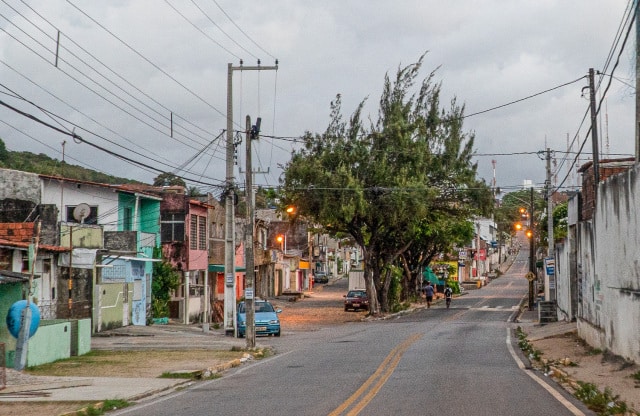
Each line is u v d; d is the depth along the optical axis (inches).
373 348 1088.2
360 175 1934.1
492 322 1792.6
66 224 1277.1
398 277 2608.3
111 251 1364.4
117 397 619.8
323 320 2014.0
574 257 1445.6
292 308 2486.5
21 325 816.9
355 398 578.2
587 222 1055.6
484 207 2066.9
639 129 786.2
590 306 1015.6
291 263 3412.9
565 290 1546.5
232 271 1453.0
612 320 844.0
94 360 937.5
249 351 1075.3
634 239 735.7
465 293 3649.1
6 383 713.6
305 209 1914.4
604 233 898.7
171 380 749.3
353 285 2950.3
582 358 871.7
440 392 604.4
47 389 675.4
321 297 3149.6
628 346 764.0
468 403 542.9
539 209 3390.7
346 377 732.0
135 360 939.3
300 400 578.9
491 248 5684.1
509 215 5940.0
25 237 1149.7
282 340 1344.7
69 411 546.0
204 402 593.6
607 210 876.0
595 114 1023.0
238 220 2447.1
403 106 1977.1
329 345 1182.9
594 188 1009.5
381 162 1900.8
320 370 812.6
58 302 1211.9
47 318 1159.0
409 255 2871.6
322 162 1902.1
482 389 623.5
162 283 1708.9
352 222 2063.2
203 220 1937.7
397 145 1943.9
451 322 1804.9
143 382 729.6
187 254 1802.4
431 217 2192.4
